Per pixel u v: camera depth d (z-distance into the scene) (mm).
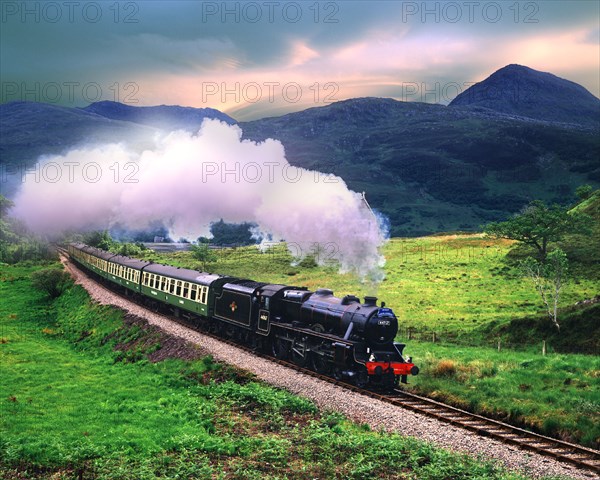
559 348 36812
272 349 32375
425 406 22188
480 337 42281
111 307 51906
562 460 16609
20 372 32094
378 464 16172
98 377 30672
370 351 24859
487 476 15008
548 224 68812
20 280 77875
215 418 21734
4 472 16312
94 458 17531
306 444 18328
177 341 35781
